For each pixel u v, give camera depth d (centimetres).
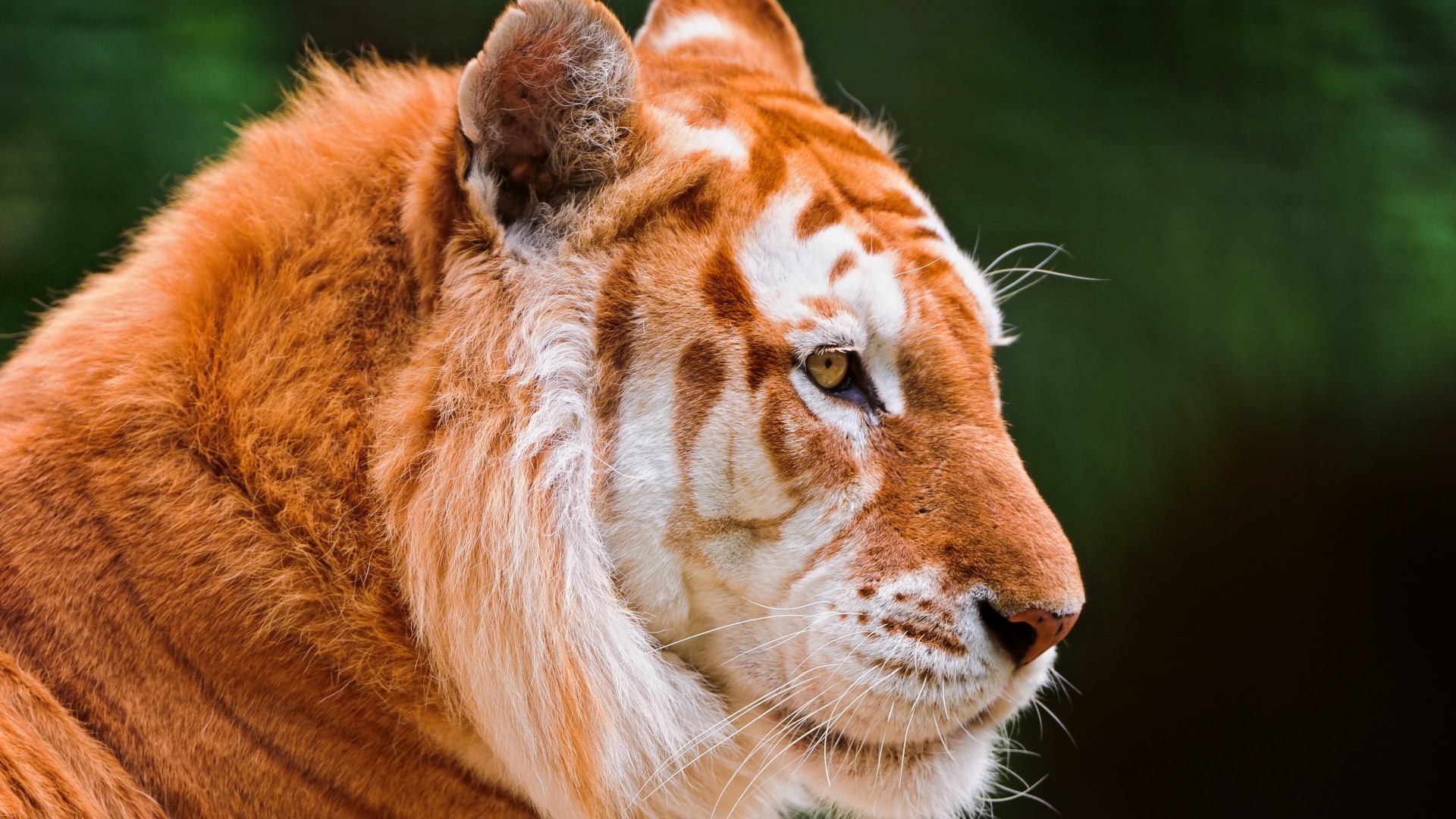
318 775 569
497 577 569
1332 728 975
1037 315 769
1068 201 775
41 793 564
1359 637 984
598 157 572
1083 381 765
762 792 582
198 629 567
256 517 569
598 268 572
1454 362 859
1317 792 972
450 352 570
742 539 572
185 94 663
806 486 572
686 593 573
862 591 572
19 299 652
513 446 569
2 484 568
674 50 592
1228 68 799
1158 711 963
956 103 791
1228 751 967
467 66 568
